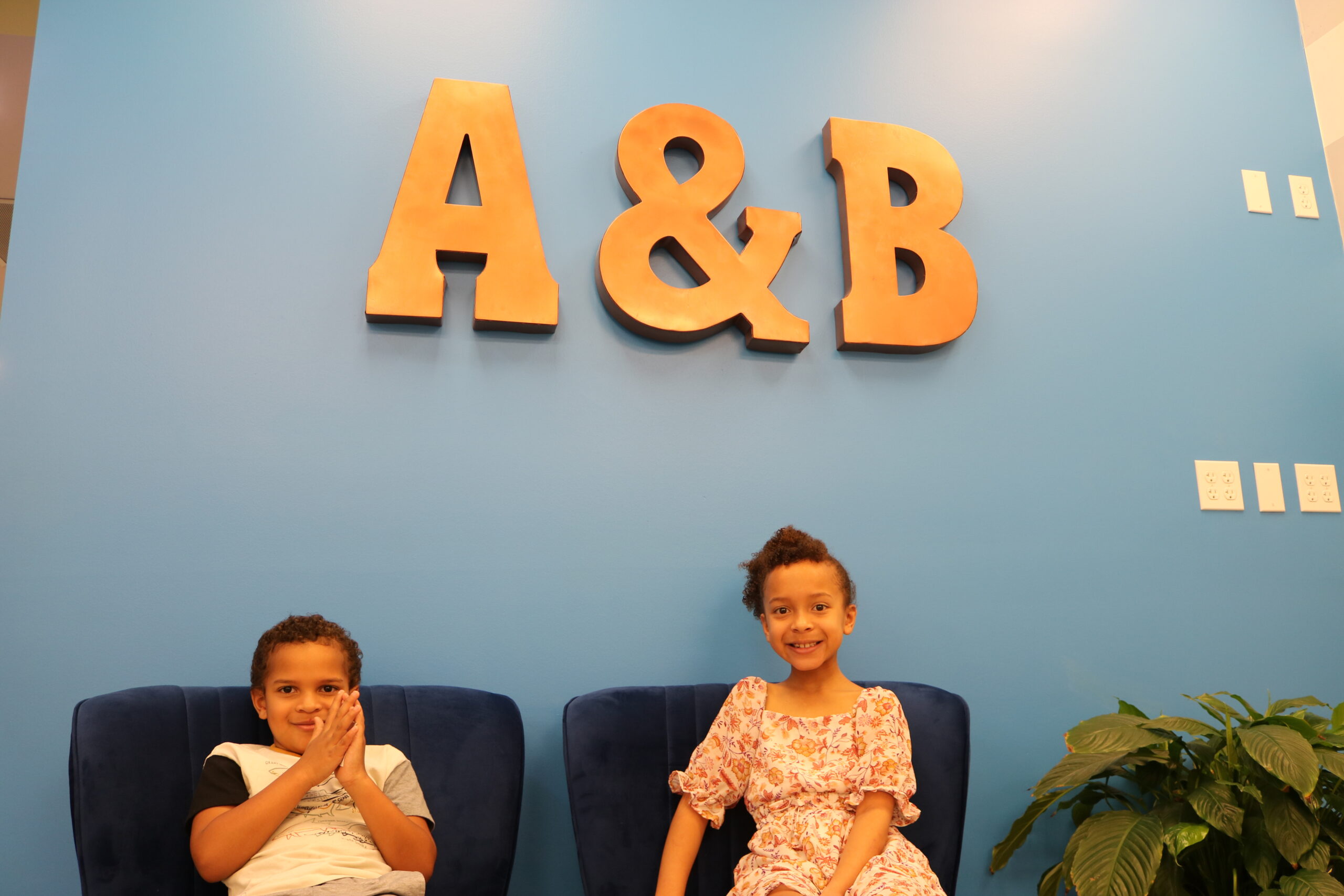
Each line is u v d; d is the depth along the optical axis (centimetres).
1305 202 226
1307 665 199
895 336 190
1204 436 206
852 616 156
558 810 164
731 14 205
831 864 132
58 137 169
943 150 203
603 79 195
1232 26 233
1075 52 221
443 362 175
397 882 117
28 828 145
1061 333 204
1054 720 184
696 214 186
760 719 149
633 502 177
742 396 186
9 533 153
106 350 163
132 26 177
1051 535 193
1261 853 145
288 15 184
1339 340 220
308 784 121
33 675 150
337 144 180
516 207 179
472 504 171
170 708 134
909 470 190
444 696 150
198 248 171
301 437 167
